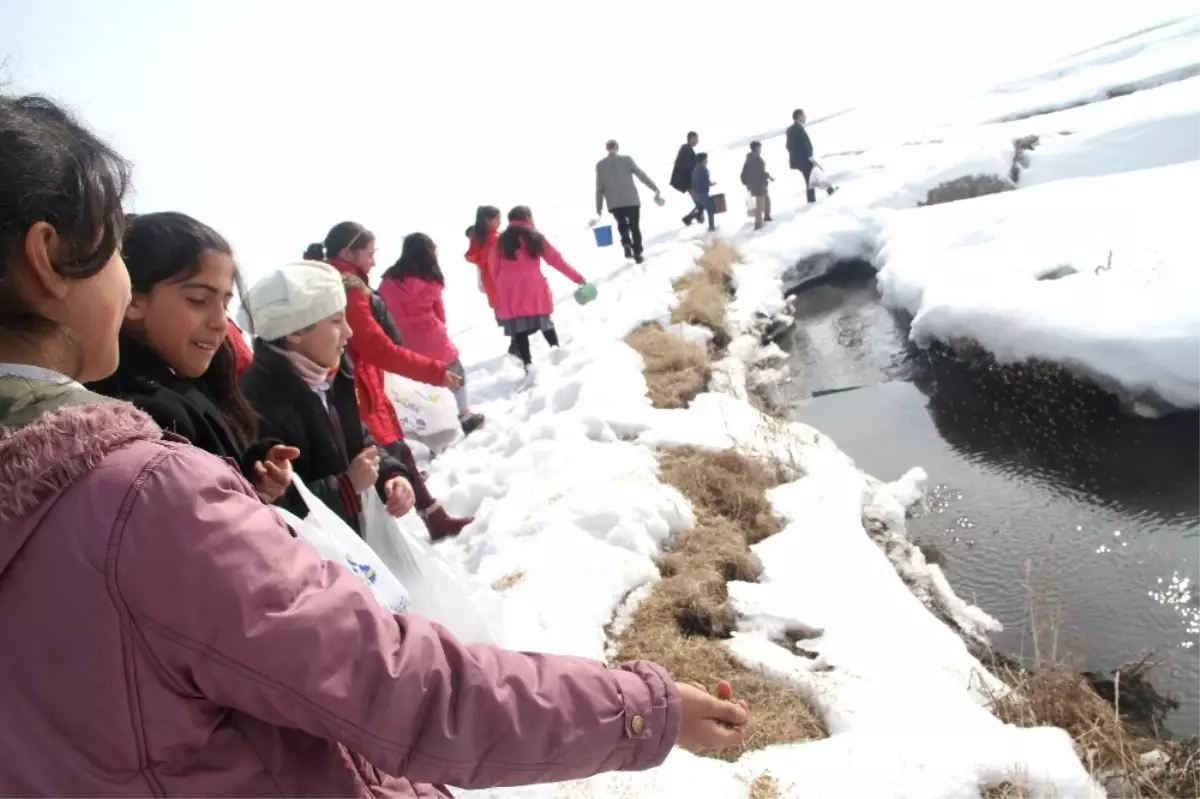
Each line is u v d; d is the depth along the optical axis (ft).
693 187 48.29
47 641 3.13
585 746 3.93
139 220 6.40
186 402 6.40
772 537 17.44
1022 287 26.07
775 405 27.35
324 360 9.87
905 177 45.29
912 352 29.55
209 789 3.40
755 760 10.84
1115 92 55.72
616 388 24.23
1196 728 12.54
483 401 28.45
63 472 3.18
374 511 8.43
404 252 23.09
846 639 13.76
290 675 3.27
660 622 14.20
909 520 19.77
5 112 3.35
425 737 3.53
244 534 3.33
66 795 3.22
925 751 10.57
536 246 29.07
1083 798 10.11
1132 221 28.55
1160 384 20.54
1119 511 18.12
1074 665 13.07
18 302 3.38
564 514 16.88
